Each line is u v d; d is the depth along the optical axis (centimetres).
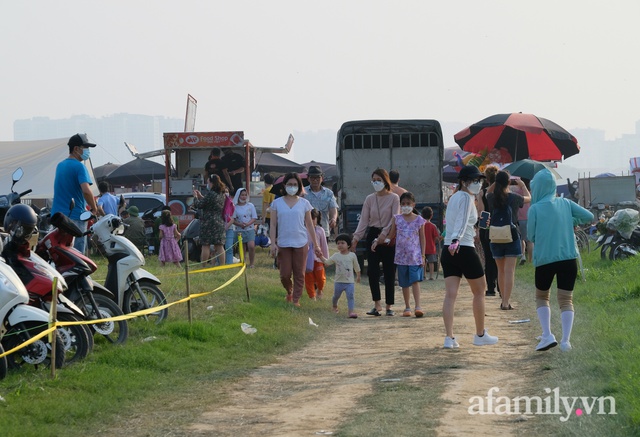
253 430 1103
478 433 1028
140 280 1809
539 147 4494
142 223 3659
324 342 1855
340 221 3694
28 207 1427
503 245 2103
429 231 3141
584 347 1460
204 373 1497
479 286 1620
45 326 1359
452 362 1469
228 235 3164
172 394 1335
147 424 1159
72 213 1830
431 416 1105
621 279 2389
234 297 2264
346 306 2442
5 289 1326
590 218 1497
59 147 4544
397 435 1019
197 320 1870
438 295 2700
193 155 4453
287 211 2278
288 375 1474
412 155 3638
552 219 1491
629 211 3056
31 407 1170
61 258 1527
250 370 1530
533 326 1833
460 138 4488
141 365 1484
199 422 1161
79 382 1312
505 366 1420
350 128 3653
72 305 1431
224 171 4256
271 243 2294
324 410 1177
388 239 2197
